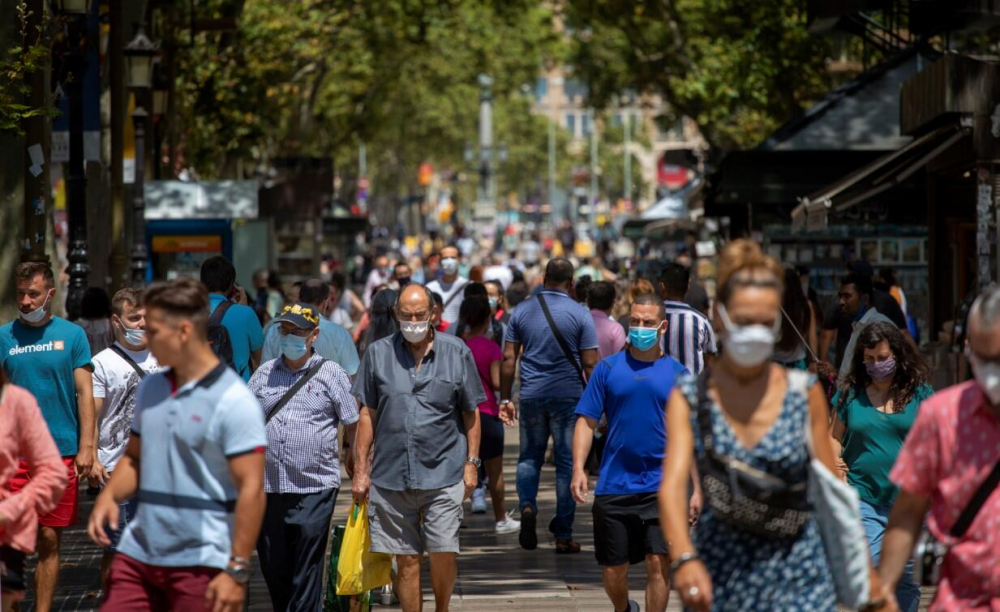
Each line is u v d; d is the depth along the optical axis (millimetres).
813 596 15562
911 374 23734
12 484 24953
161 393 17781
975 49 66688
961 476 15273
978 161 44969
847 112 67625
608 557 24875
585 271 96875
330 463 26094
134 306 28250
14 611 22328
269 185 104250
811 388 15711
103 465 28281
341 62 143750
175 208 74812
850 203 51094
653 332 24500
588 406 25141
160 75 75188
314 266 105812
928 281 55406
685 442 15562
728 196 64625
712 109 116375
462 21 170250
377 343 26109
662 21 122875
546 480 49062
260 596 30766
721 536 15750
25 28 46812
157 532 17594
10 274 46844
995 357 14875
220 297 31031
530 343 35469
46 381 26828
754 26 103750
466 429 26234
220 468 17641
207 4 94062
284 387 26016
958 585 15328
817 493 15555
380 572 26266
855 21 67875
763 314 15211
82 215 48094
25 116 40156
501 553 35688
